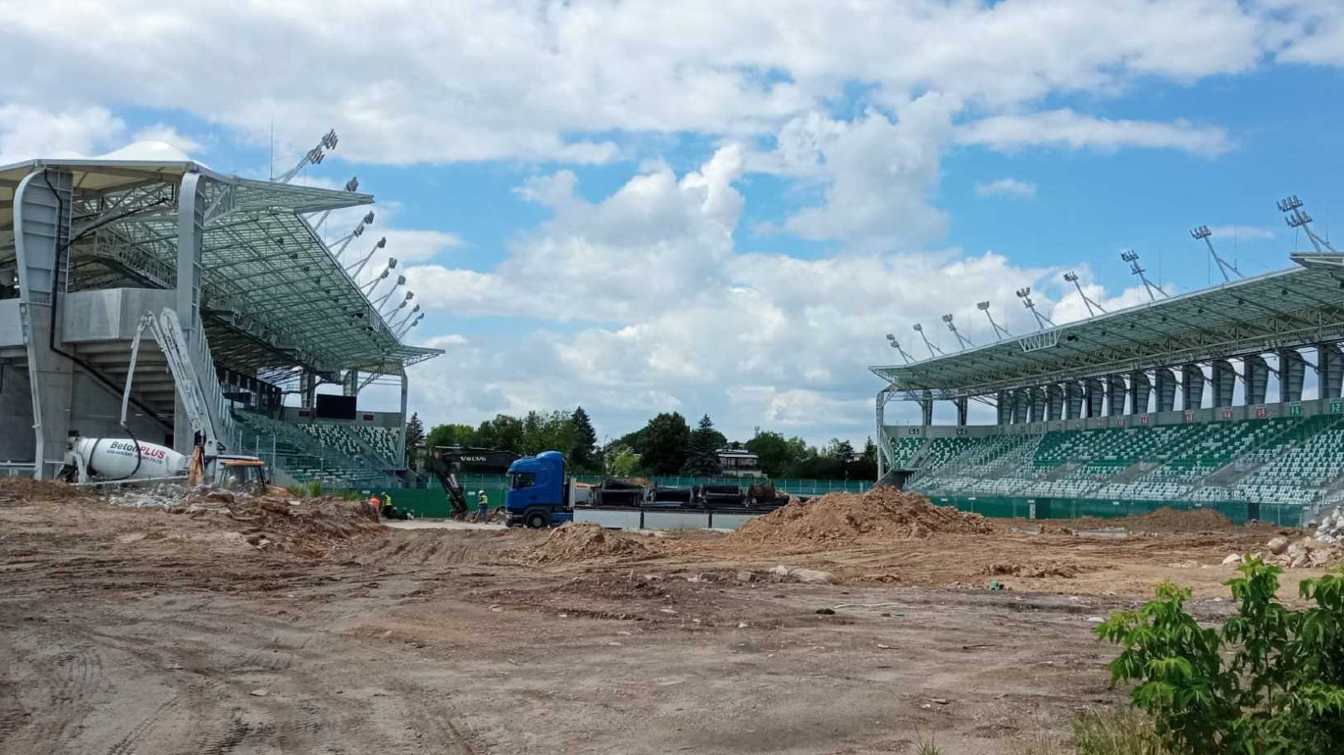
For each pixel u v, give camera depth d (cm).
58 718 1002
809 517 3912
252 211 5422
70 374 4953
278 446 7300
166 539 2830
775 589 2219
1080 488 7231
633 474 12006
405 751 907
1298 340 6022
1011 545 3578
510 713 1048
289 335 8725
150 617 1630
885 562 2989
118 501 3562
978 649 1488
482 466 7731
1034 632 1662
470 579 2239
